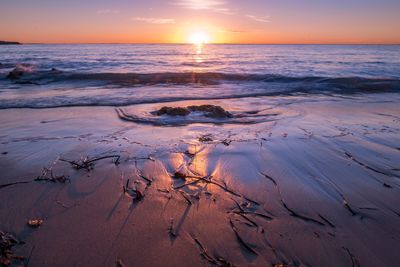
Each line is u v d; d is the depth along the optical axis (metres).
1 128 5.65
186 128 5.74
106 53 45.97
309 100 8.88
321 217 2.72
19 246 2.28
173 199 3.03
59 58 30.92
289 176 3.59
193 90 10.52
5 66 20.20
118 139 5.00
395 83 11.48
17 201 2.97
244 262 2.16
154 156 4.21
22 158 4.11
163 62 25.97
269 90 10.64
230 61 28.45
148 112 7.03
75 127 5.76
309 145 4.70
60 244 2.32
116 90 10.38
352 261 2.17
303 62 27.00
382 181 3.47
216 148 4.55
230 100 8.81
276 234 2.47
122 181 3.44
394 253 2.26
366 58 33.84
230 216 2.73
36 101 8.26
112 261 2.15
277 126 5.89
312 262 2.16
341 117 6.72
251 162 4.01
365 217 2.74
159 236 2.43
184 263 2.14
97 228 2.53
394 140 4.98
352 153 4.36
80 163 3.94
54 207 2.87
